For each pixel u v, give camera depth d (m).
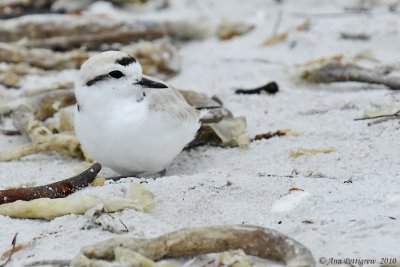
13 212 8.65
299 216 8.31
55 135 11.52
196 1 20.03
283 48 16.55
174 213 8.50
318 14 18.52
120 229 8.05
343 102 12.86
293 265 6.82
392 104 12.37
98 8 18.58
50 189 9.11
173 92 10.54
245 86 14.31
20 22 16.67
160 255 7.33
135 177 10.05
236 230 7.30
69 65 15.82
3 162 11.27
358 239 7.62
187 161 11.11
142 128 9.70
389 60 15.24
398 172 9.71
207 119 11.52
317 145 11.18
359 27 17.30
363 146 10.90
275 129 12.05
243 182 9.15
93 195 8.66
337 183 9.20
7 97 14.01
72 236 7.99
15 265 7.46
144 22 17.03
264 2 19.84
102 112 9.72
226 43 17.25
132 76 9.68
